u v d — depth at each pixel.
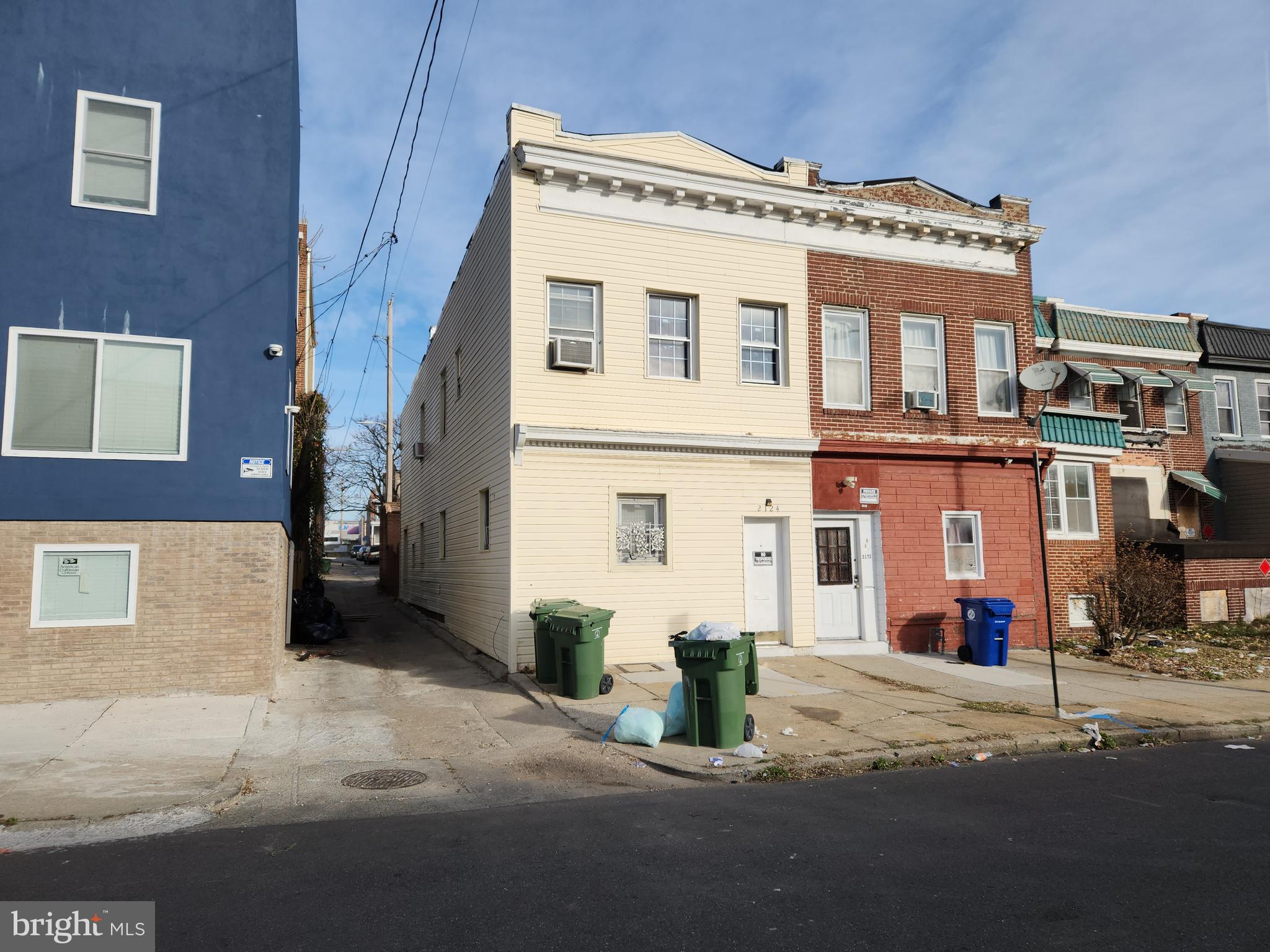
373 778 7.30
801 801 6.64
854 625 14.14
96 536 9.84
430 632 18.19
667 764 7.58
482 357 14.66
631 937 4.12
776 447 13.54
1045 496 16.31
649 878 4.91
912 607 14.25
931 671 12.62
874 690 11.13
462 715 9.78
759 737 8.48
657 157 13.33
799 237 14.16
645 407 12.89
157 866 5.16
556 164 12.48
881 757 7.84
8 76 9.98
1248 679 12.55
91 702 9.49
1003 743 8.39
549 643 11.19
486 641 13.76
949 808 6.44
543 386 12.36
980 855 5.32
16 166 9.88
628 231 13.05
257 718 9.25
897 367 14.58
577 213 12.77
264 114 11.07
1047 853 5.38
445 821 6.09
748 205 13.72
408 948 4.01
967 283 15.24
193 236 10.57
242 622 10.30
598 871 5.02
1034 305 17.70
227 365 10.56
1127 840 5.65
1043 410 15.55
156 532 10.08
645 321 13.05
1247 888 4.77
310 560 21.45
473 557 15.12
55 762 7.45
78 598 9.75
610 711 9.69
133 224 10.33
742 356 13.75
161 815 6.18
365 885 4.81
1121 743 8.79
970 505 14.90
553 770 7.57
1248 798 6.75
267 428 10.64
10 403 9.64
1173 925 4.26
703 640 8.10
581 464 12.45
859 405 14.40
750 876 4.94
